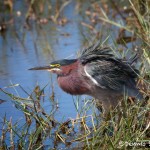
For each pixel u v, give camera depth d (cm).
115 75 1251
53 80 1504
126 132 1072
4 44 1883
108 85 1251
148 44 1341
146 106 1143
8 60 1683
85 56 1278
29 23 2112
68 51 1720
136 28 1681
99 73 1249
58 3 2272
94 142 1073
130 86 1257
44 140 1149
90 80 1259
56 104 1301
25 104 1223
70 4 2294
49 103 1343
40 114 1255
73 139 1149
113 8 2052
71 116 1262
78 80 1279
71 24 2070
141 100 1207
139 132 1069
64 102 1354
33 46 1831
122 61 1259
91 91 1277
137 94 1228
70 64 1288
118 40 1744
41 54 1725
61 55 1684
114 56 1266
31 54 1736
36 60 1661
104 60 1257
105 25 1970
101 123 1145
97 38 1794
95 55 1260
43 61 1642
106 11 2083
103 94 1262
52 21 2127
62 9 2208
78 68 1279
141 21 1423
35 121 1226
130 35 1803
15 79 1509
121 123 1084
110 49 1355
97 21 2038
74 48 1745
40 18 2136
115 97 1265
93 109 1218
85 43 1788
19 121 1241
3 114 1286
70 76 1288
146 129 1080
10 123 1133
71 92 1304
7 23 2116
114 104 1262
